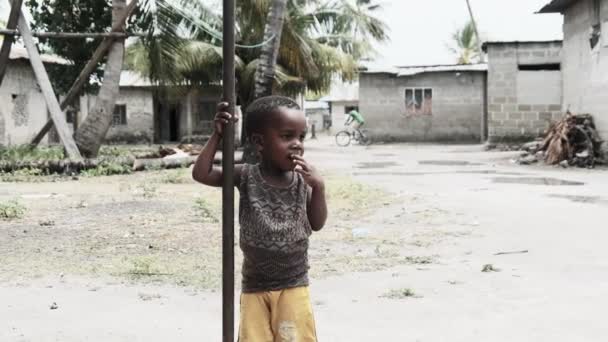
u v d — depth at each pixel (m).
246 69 25.30
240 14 22.72
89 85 22.56
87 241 7.66
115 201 11.28
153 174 16.69
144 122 36.81
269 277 2.65
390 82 32.88
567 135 18.16
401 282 5.61
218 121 2.62
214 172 2.71
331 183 13.45
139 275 5.96
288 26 20.81
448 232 8.00
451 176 15.37
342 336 4.23
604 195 11.43
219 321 4.60
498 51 26.02
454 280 5.67
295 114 2.61
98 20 20.53
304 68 22.89
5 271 6.16
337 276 5.84
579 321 4.51
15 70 24.47
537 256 6.62
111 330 4.38
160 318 4.66
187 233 8.13
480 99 32.25
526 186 13.02
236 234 8.05
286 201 2.65
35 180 15.16
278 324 2.67
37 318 4.66
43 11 20.55
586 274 5.86
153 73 17.75
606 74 17.38
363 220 9.00
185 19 16.98
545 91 25.80
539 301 5.01
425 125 32.81
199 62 24.91
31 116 25.83
